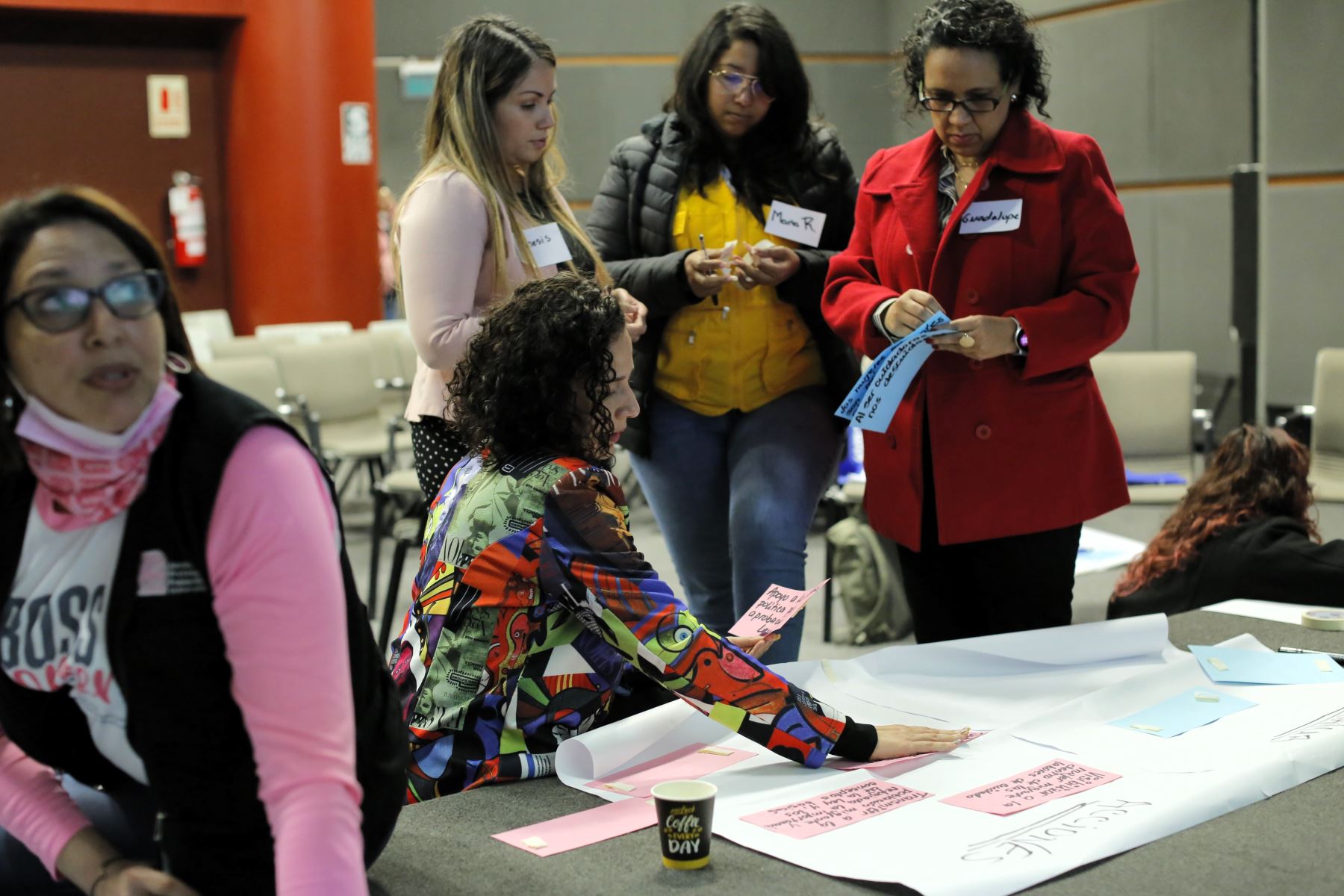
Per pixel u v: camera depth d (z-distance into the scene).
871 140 10.20
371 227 8.16
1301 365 6.87
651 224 2.73
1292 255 6.84
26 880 1.44
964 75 2.14
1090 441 2.32
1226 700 1.87
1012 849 1.40
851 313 2.35
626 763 1.70
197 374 1.20
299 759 1.12
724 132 2.67
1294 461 2.71
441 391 2.36
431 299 2.30
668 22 9.82
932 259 2.32
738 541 2.57
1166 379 4.73
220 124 8.20
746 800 1.59
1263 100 6.89
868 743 1.68
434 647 1.67
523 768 1.67
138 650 1.16
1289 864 1.38
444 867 1.42
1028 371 2.18
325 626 1.14
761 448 2.64
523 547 1.61
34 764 1.36
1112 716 1.83
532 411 1.67
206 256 8.28
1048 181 2.24
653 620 1.60
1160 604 2.73
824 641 4.38
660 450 2.75
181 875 1.25
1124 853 1.41
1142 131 7.76
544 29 9.68
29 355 1.09
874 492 2.46
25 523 1.18
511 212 2.40
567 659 1.71
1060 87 8.29
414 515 4.61
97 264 1.09
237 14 7.77
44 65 7.70
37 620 1.19
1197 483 2.79
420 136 2.51
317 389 5.84
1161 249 7.78
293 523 1.13
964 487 2.30
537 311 1.68
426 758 1.65
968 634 2.47
